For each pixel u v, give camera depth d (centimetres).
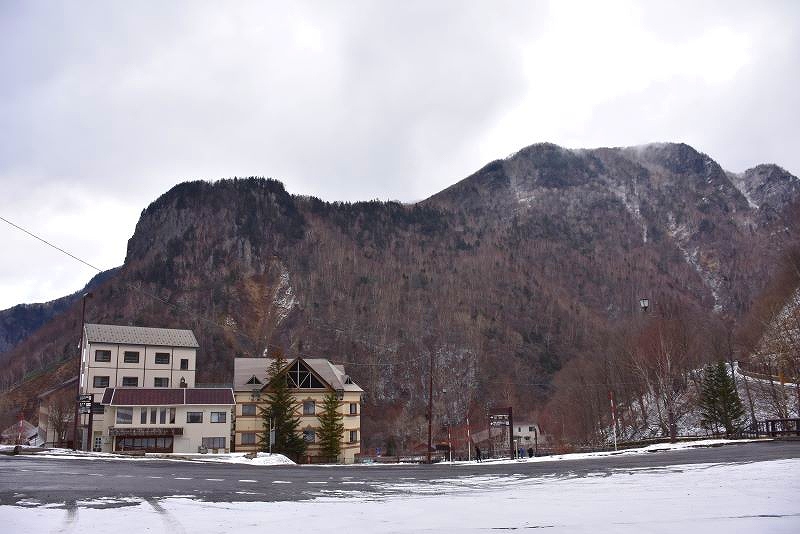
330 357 17250
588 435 8581
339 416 7112
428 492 1703
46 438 8600
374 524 1098
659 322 7381
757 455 2569
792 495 1295
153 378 8062
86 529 1047
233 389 7281
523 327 19750
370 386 15288
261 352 17888
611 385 7669
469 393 14550
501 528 1032
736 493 1366
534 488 1752
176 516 1199
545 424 11688
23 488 1686
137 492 1627
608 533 950
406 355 16688
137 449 6356
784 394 5441
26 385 13888
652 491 1512
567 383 11144
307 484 1980
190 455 3972
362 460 7794
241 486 1870
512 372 15925
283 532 1022
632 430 7588
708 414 6144
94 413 6706
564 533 966
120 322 18262
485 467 3047
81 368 8106
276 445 6588
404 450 10988
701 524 995
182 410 6562
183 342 8381
